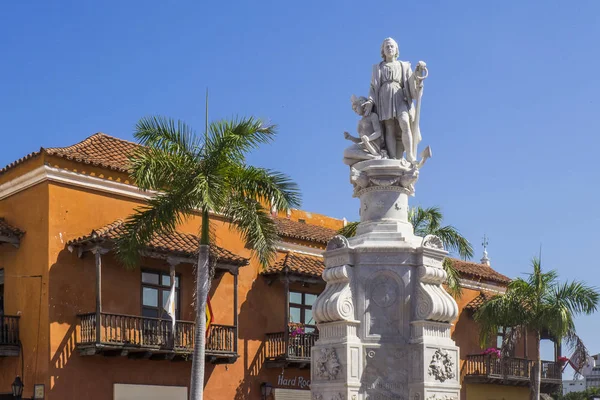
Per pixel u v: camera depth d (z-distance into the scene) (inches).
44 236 992.9
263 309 1176.2
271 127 730.2
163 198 746.8
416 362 498.6
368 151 549.3
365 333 505.7
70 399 969.5
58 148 1027.3
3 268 1047.0
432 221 987.9
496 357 1405.0
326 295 514.0
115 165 1044.5
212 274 866.8
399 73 551.5
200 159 735.1
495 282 1513.3
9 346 987.9
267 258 784.3
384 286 511.8
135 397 1021.8
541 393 1493.6
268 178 753.0
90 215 1026.7
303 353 1157.7
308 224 1362.0
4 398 1001.5
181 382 1070.4
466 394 1397.6
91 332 972.6
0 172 1067.3
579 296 1053.8
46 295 975.6
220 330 1072.2
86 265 1009.5
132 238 743.7
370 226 530.9
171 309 996.6
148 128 729.6
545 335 1525.6
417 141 552.7
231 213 768.3
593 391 2016.5
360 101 556.4
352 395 491.5
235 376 1127.0
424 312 503.8
